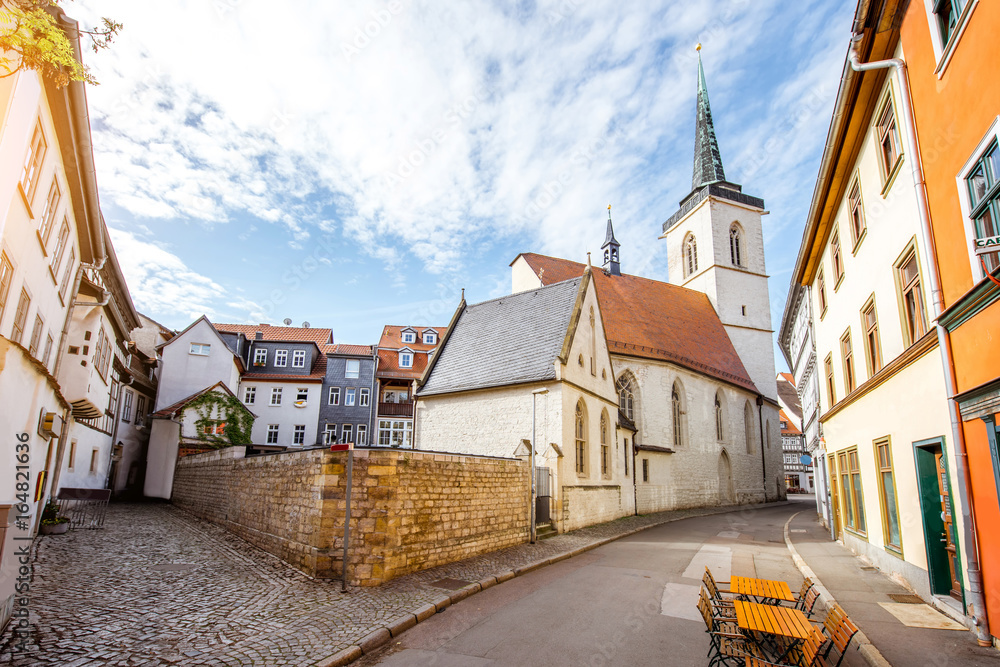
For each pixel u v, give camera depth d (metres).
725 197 49.09
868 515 12.91
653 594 10.35
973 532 7.44
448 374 25.75
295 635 7.71
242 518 16.16
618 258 42.12
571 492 19.81
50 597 8.95
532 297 26.09
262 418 44.06
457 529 13.32
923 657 6.68
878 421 11.84
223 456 19.36
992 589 7.06
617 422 25.98
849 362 14.85
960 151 7.48
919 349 9.03
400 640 7.86
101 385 20.91
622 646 7.41
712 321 44.84
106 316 20.16
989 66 6.63
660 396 32.34
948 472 8.30
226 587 10.24
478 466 14.47
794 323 31.19
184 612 8.60
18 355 7.26
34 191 9.22
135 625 7.84
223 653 6.96
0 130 6.85
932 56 8.20
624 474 26.42
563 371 20.30
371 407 45.16
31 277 10.08
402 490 11.55
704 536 19.53
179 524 19.64
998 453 6.79
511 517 15.91
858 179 12.84
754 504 38.81
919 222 8.72
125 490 32.16
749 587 7.83
